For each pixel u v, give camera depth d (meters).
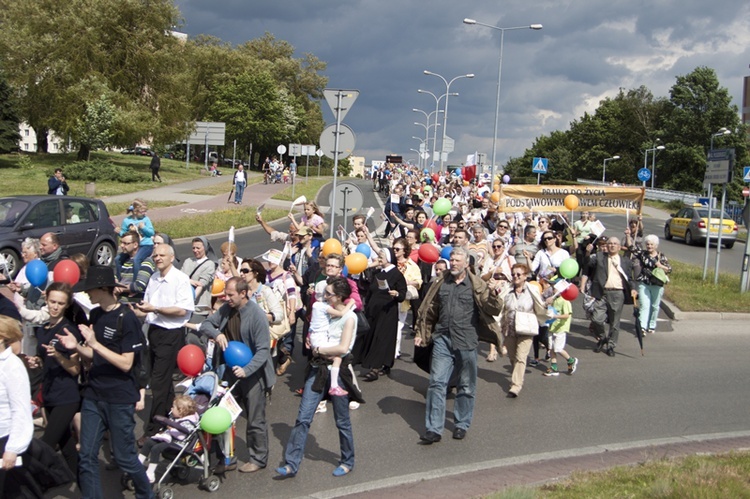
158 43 52.78
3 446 4.77
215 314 6.59
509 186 17.98
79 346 5.25
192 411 6.03
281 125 86.44
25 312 7.20
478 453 7.07
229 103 83.56
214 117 84.12
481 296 7.40
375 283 9.38
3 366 4.75
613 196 17.77
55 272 6.88
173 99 53.19
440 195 29.12
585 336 12.88
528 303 9.02
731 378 10.42
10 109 49.12
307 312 9.29
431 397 7.36
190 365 6.15
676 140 85.69
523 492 5.42
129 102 50.16
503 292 9.27
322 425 7.81
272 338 8.68
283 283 8.91
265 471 6.46
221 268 9.23
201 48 86.62
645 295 13.01
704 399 9.30
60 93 48.22
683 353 11.91
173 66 54.03
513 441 7.46
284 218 31.42
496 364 10.81
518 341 9.02
